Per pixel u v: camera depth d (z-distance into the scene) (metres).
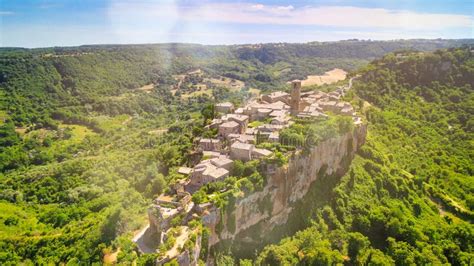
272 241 107.56
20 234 120.19
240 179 104.56
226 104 188.75
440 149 182.50
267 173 108.81
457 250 114.88
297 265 99.44
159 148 175.75
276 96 194.50
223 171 107.75
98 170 171.00
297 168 117.50
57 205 152.88
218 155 123.25
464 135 195.62
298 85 167.62
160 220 87.00
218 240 94.31
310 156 121.62
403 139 180.38
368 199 130.25
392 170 146.25
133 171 159.12
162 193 109.69
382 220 117.56
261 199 106.12
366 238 109.88
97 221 110.62
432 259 106.06
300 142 121.00
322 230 115.69
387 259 105.00
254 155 116.75
